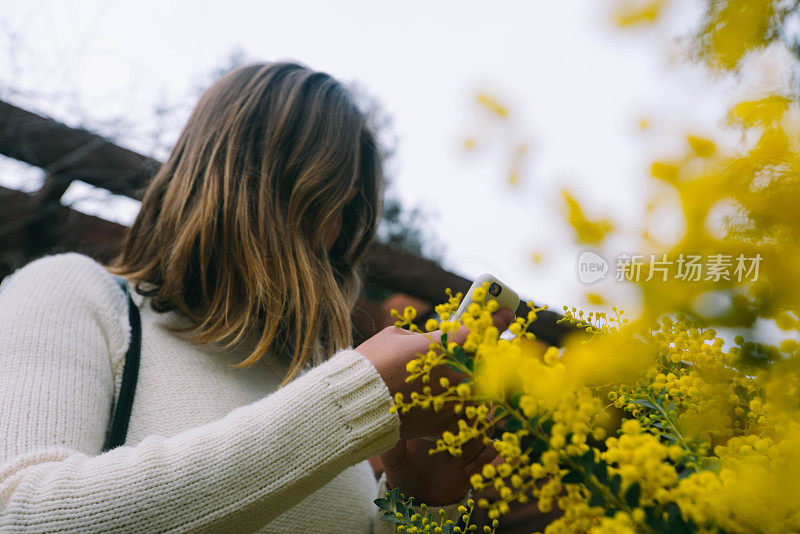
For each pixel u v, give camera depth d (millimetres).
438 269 2021
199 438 469
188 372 679
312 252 763
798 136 257
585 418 309
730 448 327
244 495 447
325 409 470
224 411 665
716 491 264
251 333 746
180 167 801
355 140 855
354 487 741
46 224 1775
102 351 610
